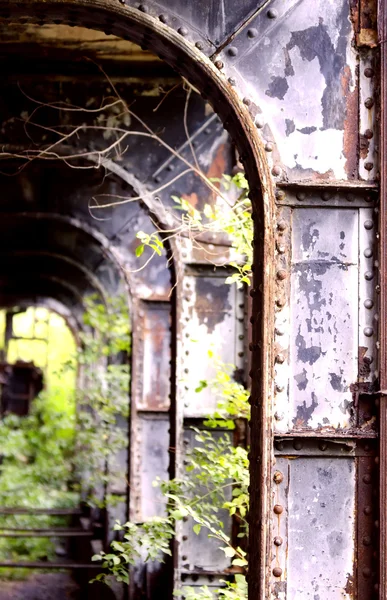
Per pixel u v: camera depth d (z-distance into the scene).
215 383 7.29
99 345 14.81
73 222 11.29
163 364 10.77
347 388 4.92
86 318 14.73
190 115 8.38
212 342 7.98
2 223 14.00
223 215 7.26
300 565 4.83
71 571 13.50
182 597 7.27
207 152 8.36
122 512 12.38
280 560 4.82
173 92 8.38
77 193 11.30
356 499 4.87
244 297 8.01
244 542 7.50
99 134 8.37
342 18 5.05
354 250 4.98
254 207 5.05
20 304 22.36
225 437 7.68
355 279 4.97
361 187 4.95
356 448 4.89
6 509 15.64
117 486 12.53
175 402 7.71
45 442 23.41
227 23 5.04
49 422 23.95
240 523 7.50
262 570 4.73
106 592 9.68
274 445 4.86
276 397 4.90
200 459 6.95
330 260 4.97
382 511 4.75
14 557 14.22
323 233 4.98
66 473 20.09
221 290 8.02
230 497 7.52
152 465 10.40
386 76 4.93
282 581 4.82
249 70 5.02
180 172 8.34
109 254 11.17
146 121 8.36
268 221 4.89
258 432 4.83
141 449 10.41
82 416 14.52
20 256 16.50
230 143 8.36
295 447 4.87
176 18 5.04
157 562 9.32
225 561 7.47
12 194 11.42
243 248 6.83
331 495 4.86
